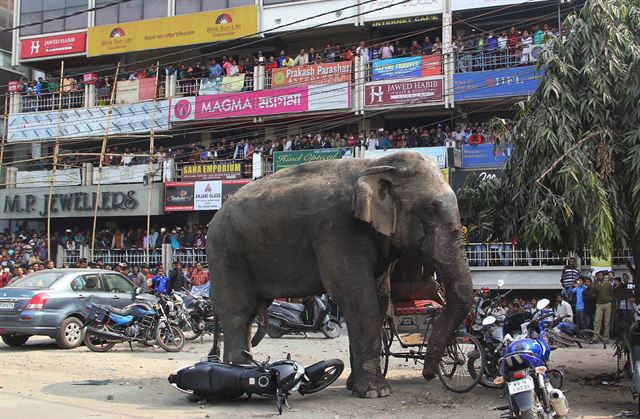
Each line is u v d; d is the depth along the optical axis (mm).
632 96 7910
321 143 23734
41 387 9016
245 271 8422
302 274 8164
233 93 25031
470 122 24203
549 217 7738
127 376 9984
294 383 7484
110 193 24562
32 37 28797
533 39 21625
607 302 14859
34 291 13172
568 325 13242
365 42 25406
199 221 25922
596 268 17906
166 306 13664
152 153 24516
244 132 26859
